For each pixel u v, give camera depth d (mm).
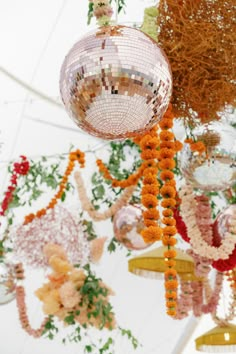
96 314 3738
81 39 1649
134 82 1575
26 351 6793
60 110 5328
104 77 1566
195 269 3041
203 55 1902
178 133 3318
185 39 1887
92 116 1656
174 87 1957
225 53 1883
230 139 2402
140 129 1706
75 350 6586
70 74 1611
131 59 1572
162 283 6211
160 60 1625
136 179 3453
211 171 2453
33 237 3873
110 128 1687
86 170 5598
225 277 3834
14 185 4492
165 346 6387
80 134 5520
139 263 3094
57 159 5504
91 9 1854
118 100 1599
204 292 3551
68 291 3725
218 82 1929
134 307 6336
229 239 2637
